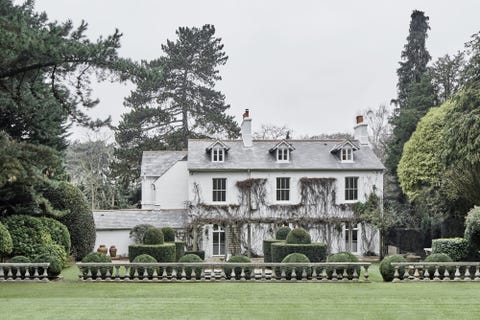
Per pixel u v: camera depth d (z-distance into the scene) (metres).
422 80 44.19
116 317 12.27
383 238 34.16
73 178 54.66
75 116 16.23
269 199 34.50
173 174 38.09
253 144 36.41
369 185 34.97
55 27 14.60
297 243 26.19
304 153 35.94
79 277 19.00
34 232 23.44
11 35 13.77
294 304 13.99
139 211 34.97
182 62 51.44
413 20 47.84
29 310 12.91
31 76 16.83
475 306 13.81
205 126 50.75
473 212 23.08
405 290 16.73
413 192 37.94
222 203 34.38
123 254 33.88
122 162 48.31
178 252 30.39
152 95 51.50
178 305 13.73
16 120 23.02
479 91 28.05
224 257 33.31
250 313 12.84
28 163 17.36
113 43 14.39
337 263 18.95
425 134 37.72
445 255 19.80
